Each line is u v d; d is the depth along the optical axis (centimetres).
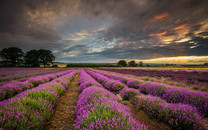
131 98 603
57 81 1036
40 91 529
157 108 400
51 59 8788
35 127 277
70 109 478
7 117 250
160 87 701
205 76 1584
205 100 446
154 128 326
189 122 306
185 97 510
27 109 320
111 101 403
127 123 241
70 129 311
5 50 7562
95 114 288
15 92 683
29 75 2022
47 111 370
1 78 1434
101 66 9800
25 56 8106
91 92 527
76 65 9500
